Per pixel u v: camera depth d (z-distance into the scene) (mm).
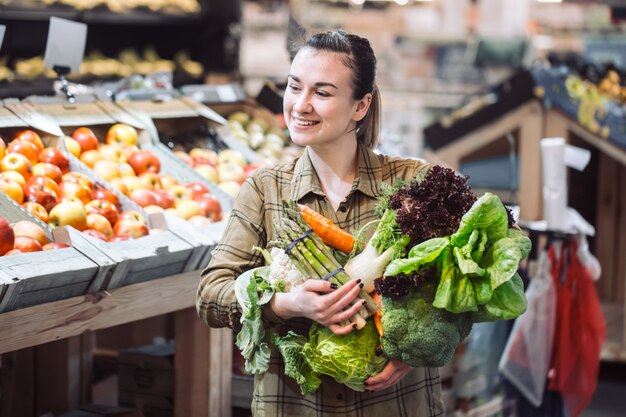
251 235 2189
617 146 5180
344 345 1980
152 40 7629
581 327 4039
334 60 2102
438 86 8992
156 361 3471
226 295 2086
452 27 10352
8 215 2752
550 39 9227
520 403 4055
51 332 2551
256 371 2055
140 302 2881
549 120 5262
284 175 2238
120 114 3746
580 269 4039
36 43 6551
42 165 3117
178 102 4098
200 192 3562
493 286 1900
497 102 5352
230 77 7168
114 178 3408
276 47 9445
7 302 2385
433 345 1942
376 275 1987
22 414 3459
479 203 1894
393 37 9328
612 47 7867
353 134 2223
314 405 2107
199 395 3271
